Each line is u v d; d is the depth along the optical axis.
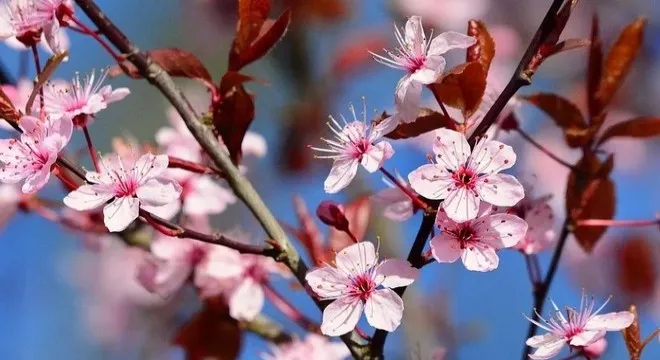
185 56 0.78
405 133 0.75
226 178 0.78
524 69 0.74
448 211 0.73
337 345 0.80
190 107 0.78
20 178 0.75
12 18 0.77
